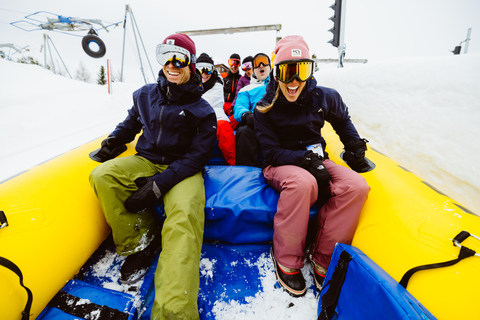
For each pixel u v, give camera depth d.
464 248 0.70
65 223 1.01
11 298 0.75
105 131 2.99
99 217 1.18
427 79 1.33
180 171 1.17
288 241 1.08
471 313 0.60
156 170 1.33
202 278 1.14
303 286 1.07
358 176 1.09
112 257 1.21
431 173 1.22
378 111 1.65
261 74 2.69
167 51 1.19
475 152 1.03
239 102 2.18
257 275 1.16
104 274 1.13
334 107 1.39
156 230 1.24
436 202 0.96
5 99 3.31
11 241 0.82
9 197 0.94
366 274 0.75
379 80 1.72
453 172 1.10
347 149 1.39
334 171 1.21
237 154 1.82
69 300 0.90
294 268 1.08
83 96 4.17
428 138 1.25
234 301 1.04
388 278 0.73
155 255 1.24
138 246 1.11
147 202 1.09
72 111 3.53
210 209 1.19
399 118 1.46
